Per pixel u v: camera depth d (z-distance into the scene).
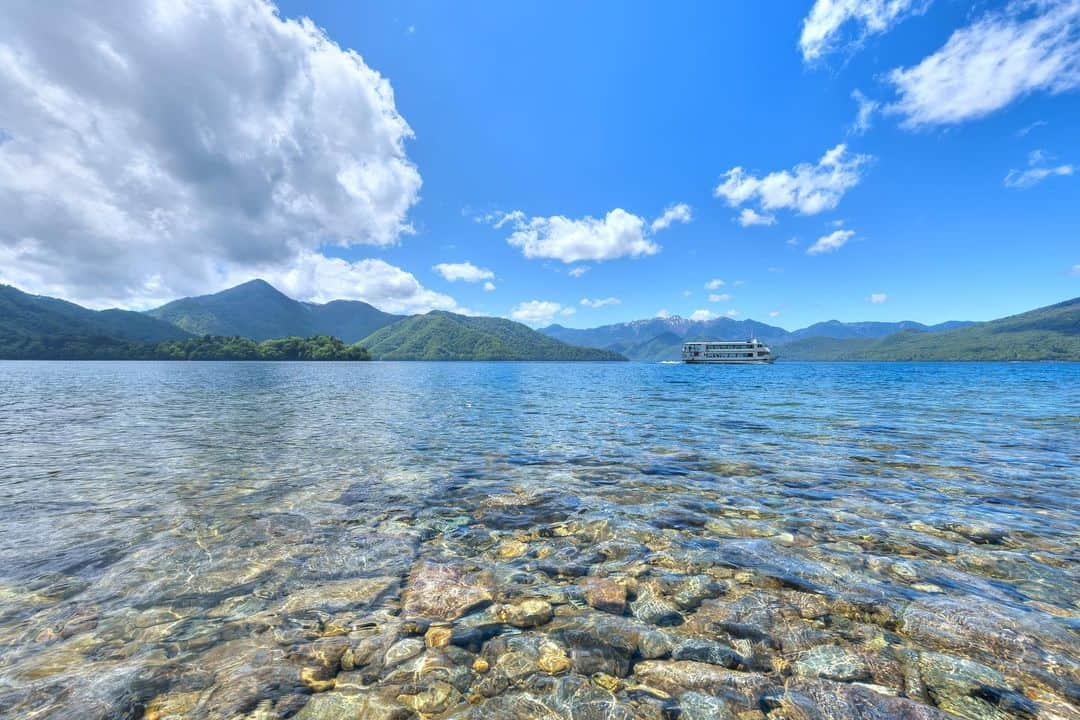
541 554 6.55
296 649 4.38
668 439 15.75
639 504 8.74
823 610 5.00
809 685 3.86
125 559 6.32
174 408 25.91
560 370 119.88
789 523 7.69
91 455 13.14
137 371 88.81
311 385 50.22
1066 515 7.98
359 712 3.59
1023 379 56.44
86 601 5.22
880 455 12.98
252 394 36.69
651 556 6.45
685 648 4.38
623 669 4.10
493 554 6.57
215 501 8.94
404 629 4.72
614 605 5.16
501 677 4.00
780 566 6.09
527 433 17.17
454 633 4.65
